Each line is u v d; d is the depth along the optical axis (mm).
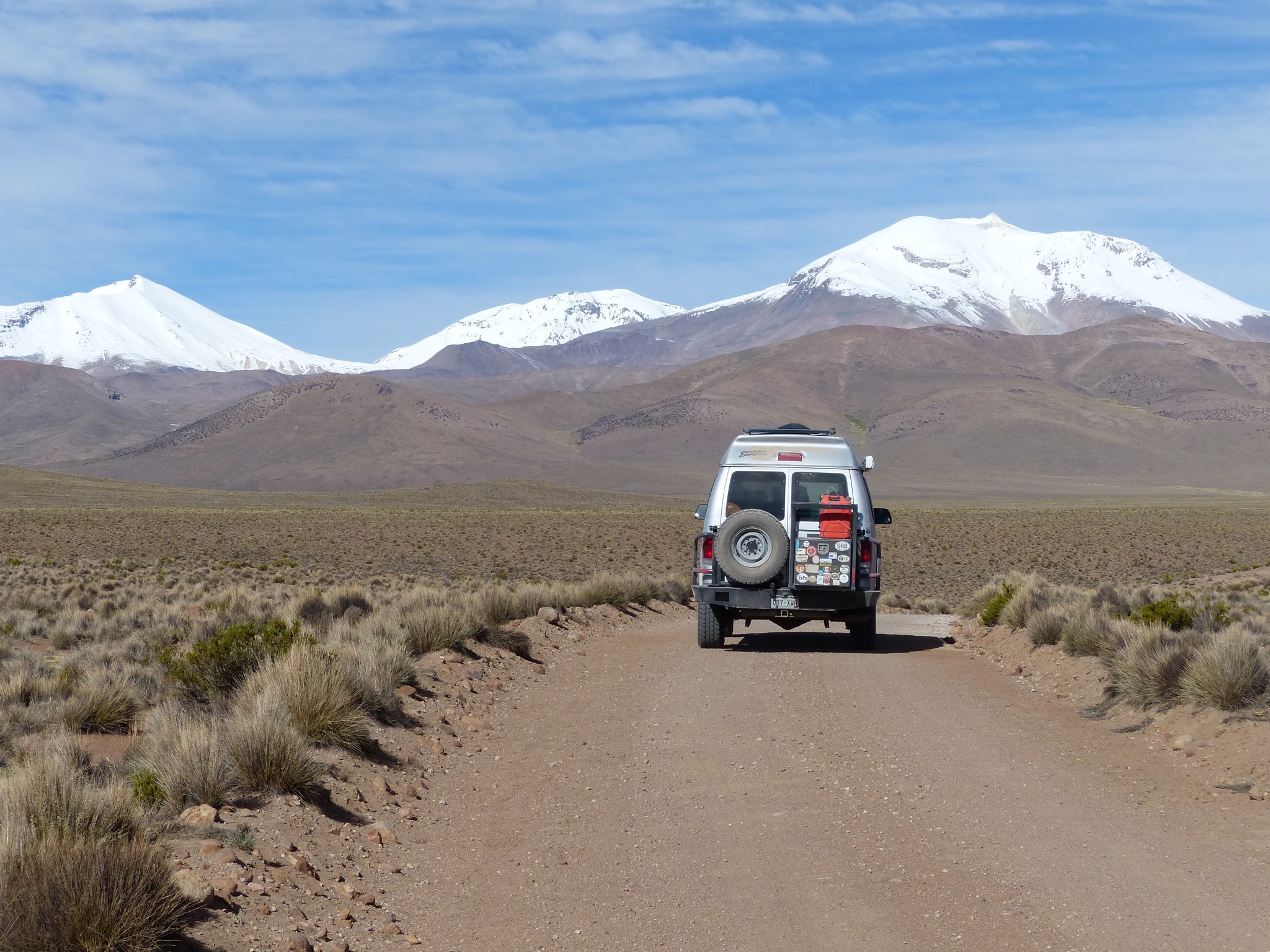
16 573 39312
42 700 12461
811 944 5598
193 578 41188
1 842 5379
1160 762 9336
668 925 5910
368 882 6668
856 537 16109
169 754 7793
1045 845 7102
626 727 11016
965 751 9797
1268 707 9766
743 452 16391
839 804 8148
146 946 5016
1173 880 6418
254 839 6707
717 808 8125
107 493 173750
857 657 16031
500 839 7512
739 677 13883
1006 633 17703
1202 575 54250
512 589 23281
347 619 18281
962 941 5570
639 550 73500
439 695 11836
